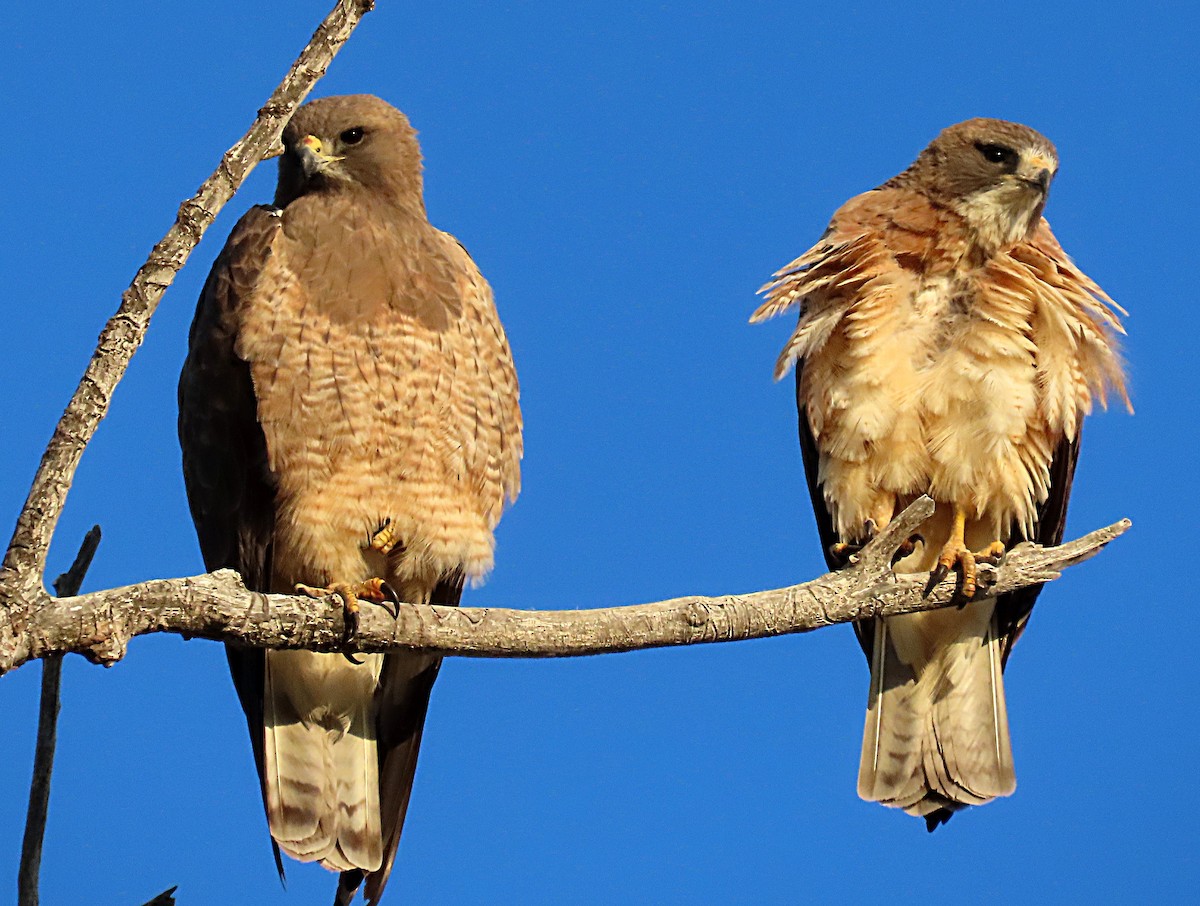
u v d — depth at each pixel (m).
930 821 12.38
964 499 12.18
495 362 11.83
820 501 12.92
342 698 11.47
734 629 9.52
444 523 11.52
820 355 12.23
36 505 7.53
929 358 12.06
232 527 11.45
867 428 12.02
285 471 11.21
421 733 11.76
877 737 12.45
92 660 7.73
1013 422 11.91
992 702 12.40
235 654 11.70
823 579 9.87
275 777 11.36
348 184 12.23
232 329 11.25
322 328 11.17
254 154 8.14
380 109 12.59
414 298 11.38
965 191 12.27
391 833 11.68
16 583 7.50
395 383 11.24
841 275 12.17
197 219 7.91
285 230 11.54
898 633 12.49
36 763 7.89
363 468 11.24
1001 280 12.05
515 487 12.15
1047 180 12.21
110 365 7.67
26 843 7.80
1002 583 10.43
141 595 8.00
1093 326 12.00
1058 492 12.56
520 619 9.22
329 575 11.43
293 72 8.25
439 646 9.11
